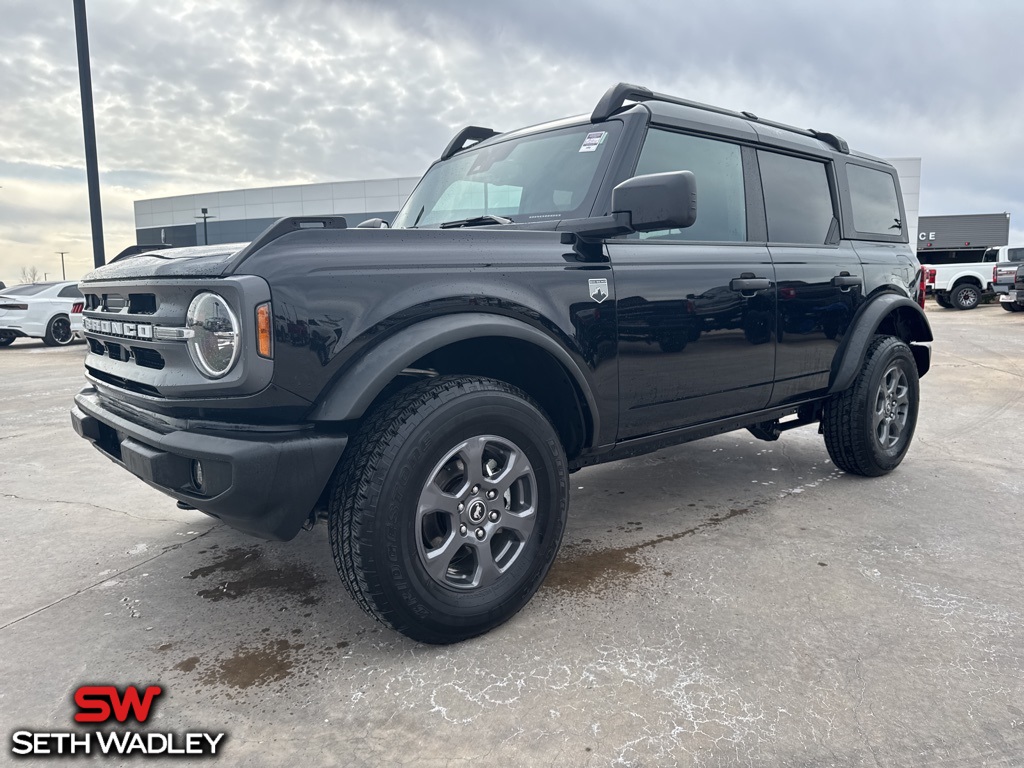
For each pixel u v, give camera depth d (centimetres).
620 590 257
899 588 256
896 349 388
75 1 948
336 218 203
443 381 217
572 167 277
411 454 201
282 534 197
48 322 1445
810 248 351
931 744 171
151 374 210
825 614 236
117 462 245
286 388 189
